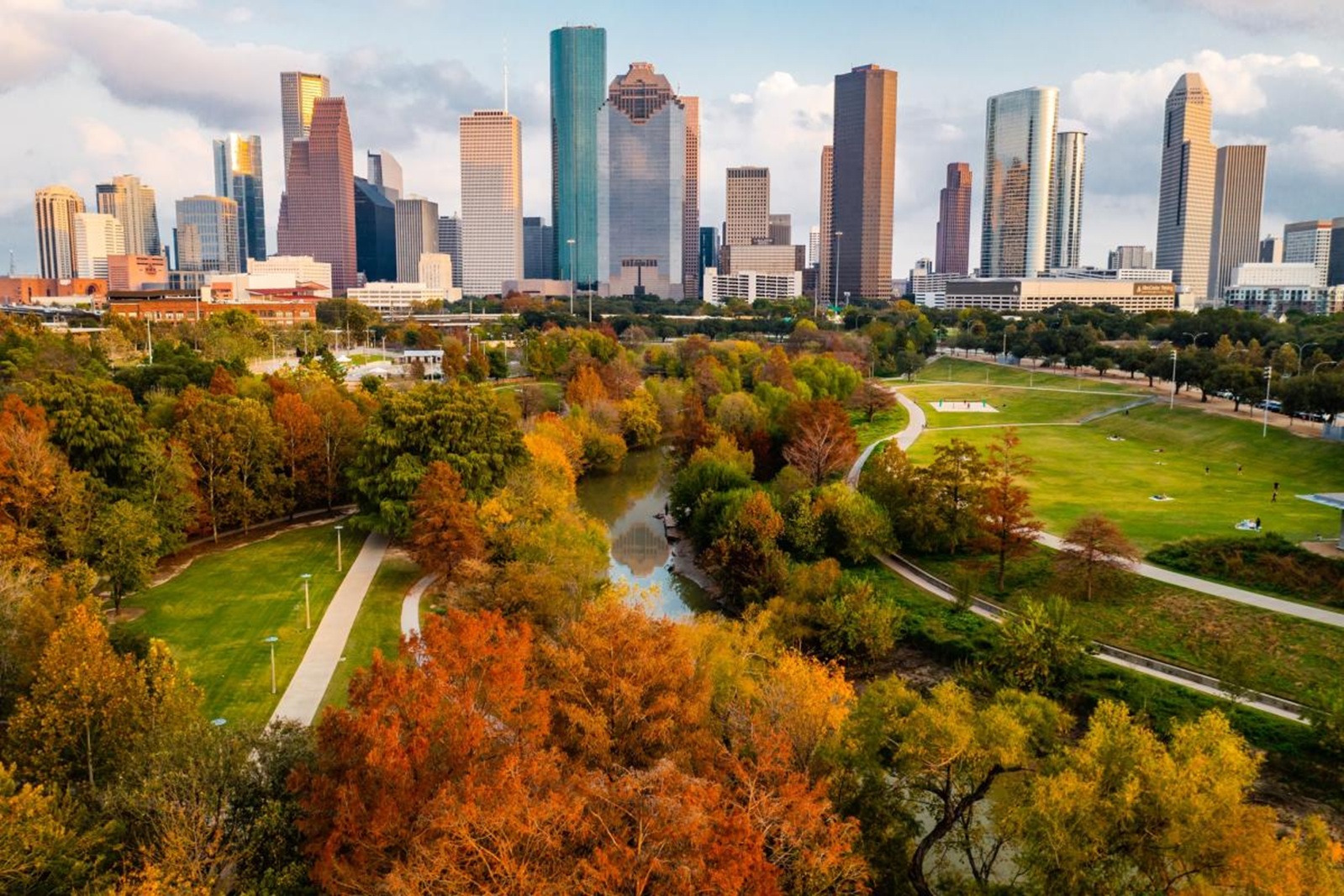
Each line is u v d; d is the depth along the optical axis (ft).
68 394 297.74
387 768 117.80
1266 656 235.40
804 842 122.01
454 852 101.86
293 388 448.65
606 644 160.35
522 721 136.46
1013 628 241.35
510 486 324.60
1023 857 138.62
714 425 483.10
